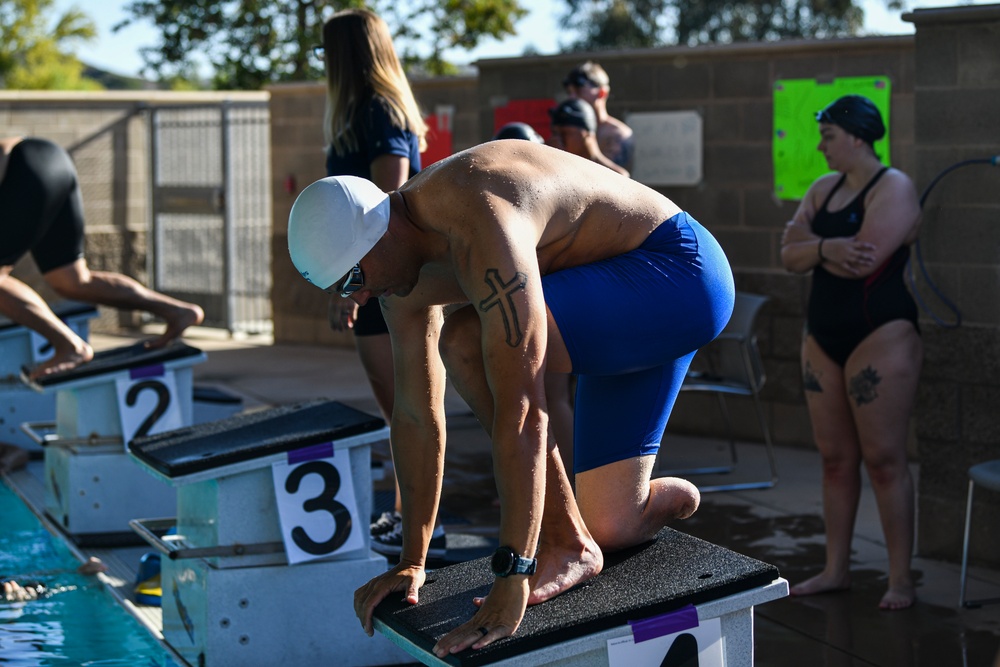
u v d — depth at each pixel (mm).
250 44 21219
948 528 5738
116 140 14336
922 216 5758
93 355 6984
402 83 4980
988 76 5488
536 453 2746
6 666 4473
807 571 5520
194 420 7730
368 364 5098
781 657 4465
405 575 3225
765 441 7648
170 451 4555
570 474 5523
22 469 8031
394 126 4887
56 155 7184
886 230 4895
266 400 9969
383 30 4961
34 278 13328
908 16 5668
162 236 14672
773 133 8109
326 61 4977
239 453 4309
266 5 20891
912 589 5062
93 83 30984
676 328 3158
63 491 6316
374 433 4484
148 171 14539
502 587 2779
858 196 5051
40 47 29641
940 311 5727
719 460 7895
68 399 6449
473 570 3369
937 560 5777
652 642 2947
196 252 15016
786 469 7617
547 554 3102
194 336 14188
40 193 6996
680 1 32500
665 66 8516
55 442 6156
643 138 8672
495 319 2734
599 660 2945
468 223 2797
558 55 8914
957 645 4566
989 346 5543
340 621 4500
